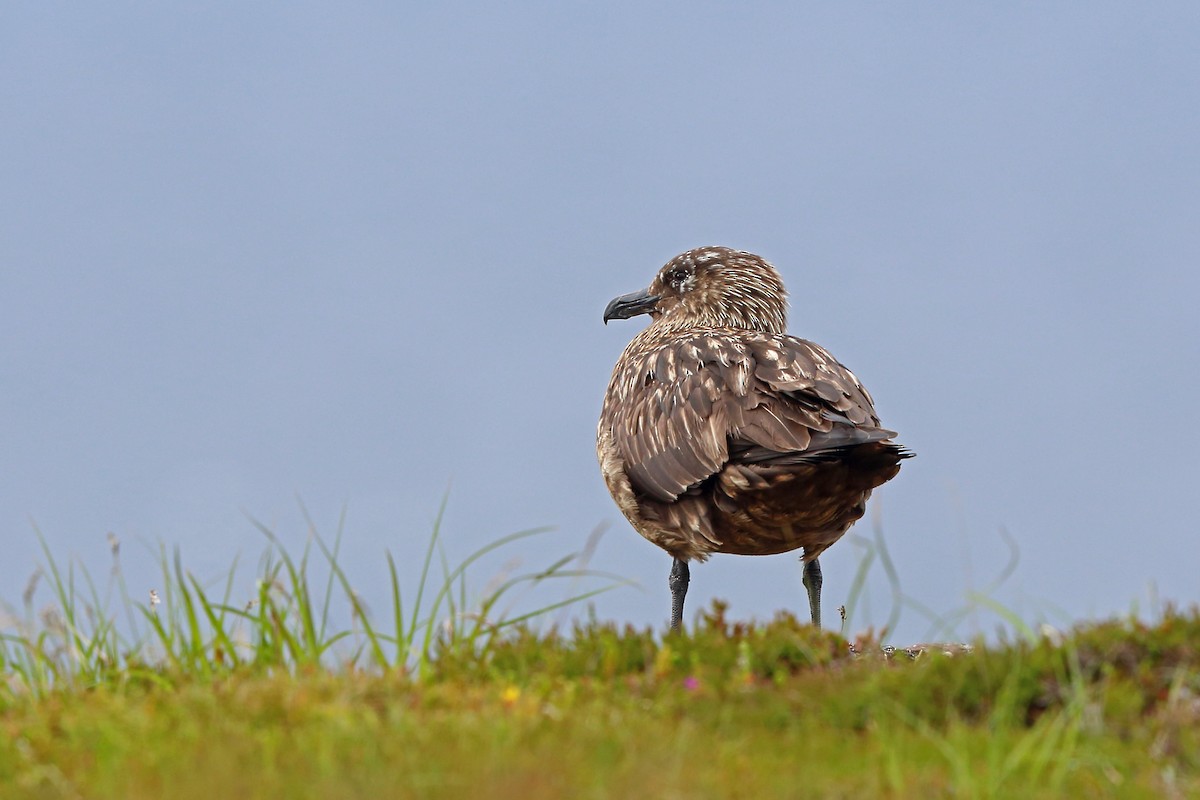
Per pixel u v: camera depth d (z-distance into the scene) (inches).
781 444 548.7
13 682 484.4
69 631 502.9
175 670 477.7
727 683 463.5
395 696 436.1
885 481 566.6
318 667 467.2
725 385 584.1
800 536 601.9
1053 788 363.6
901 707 429.1
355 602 494.6
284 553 506.6
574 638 514.9
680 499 602.5
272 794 351.3
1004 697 416.2
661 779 358.3
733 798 358.0
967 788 359.3
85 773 377.4
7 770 386.0
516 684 474.6
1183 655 441.4
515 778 352.2
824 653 492.7
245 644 500.1
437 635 506.3
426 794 350.6
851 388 585.6
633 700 447.2
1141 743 400.2
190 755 377.4
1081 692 406.3
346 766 370.9
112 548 512.7
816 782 368.2
